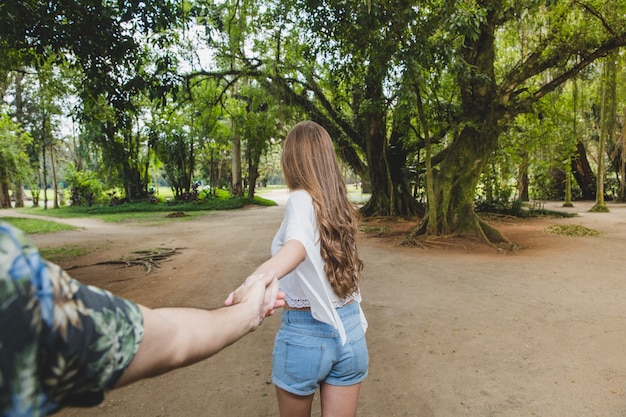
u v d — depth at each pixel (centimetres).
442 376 364
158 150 3234
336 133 2000
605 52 1152
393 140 2003
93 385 63
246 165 4459
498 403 319
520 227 1578
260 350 427
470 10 823
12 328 49
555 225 1517
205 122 2298
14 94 3241
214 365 393
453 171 1210
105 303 66
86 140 3027
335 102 1922
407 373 372
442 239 1159
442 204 1208
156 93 902
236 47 1485
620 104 2495
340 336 161
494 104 1166
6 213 2916
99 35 698
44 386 55
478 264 886
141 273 831
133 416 309
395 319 522
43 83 1144
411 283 718
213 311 97
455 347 428
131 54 829
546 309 556
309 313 167
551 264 873
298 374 166
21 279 51
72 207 3325
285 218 167
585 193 3219
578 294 632
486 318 520
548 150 2238
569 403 317
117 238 1375
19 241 55
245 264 916
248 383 358
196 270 858
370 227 1596
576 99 2141
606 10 1134
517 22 1284
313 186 166
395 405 318
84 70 788
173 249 1109
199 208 2927
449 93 1463
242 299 110
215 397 335
